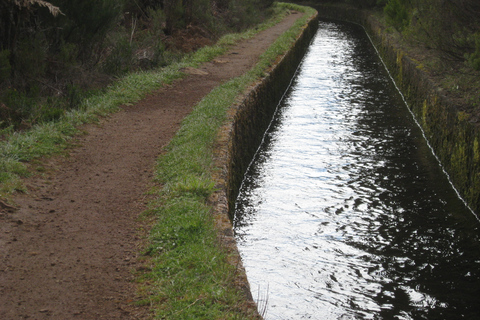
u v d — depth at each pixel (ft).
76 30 42.09
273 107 51.29
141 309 13.12
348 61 82.99
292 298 21.66
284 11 121.60
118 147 26.17
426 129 43.45
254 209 30.19
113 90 37.32
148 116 32.27
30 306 13.07
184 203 18.83
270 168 36.91
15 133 26.22
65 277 14.47
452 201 31.22
